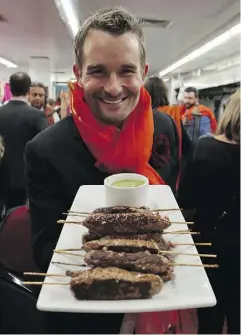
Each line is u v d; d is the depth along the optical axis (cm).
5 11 340
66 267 57
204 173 105
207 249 107
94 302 48
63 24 389
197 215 109
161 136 93
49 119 343
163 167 91
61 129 81
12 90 216
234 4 314
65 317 77
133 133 79
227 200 105
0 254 92
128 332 73
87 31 68
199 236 107
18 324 77
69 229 67
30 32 446
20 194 190
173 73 928
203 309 111
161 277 53
